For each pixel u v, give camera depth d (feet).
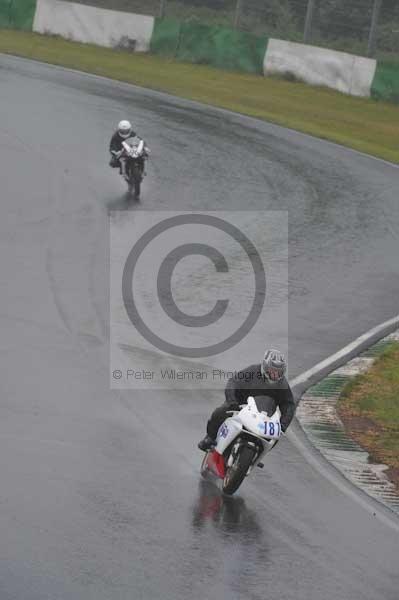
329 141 380.78
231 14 640.17
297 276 225.56
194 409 148.56
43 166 299.38
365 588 98.73
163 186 289.74
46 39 536.01
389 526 115.14
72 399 144.66
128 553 99.76
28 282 200.75
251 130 380.58
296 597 95.04
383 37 588.91
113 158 283.59
